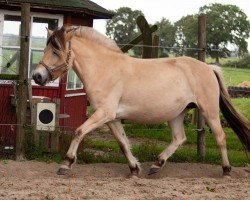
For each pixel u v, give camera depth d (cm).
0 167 962
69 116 1183
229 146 1391
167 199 750
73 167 992
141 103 927
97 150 1238
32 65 1202
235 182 911
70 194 754
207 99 964
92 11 1223
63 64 895
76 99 1275
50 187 799
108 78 909
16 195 739
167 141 1462
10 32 1191
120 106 923
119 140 943
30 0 1162
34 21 1196
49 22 1202
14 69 1199
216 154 1145
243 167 1069
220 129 972
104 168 997
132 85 920
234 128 998
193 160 1095
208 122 973
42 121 1056
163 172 995
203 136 1103
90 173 959
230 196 780
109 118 905
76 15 1219
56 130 1059
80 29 923
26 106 1034
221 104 1002
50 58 894
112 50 934
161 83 935
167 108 940
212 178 948
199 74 966
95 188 801
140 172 952
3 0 1147
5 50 1195
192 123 1853
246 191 821
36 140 1047
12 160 1024
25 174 926
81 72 912
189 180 907
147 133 1575
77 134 895
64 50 893
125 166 1021
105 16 1283
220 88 995
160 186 835
